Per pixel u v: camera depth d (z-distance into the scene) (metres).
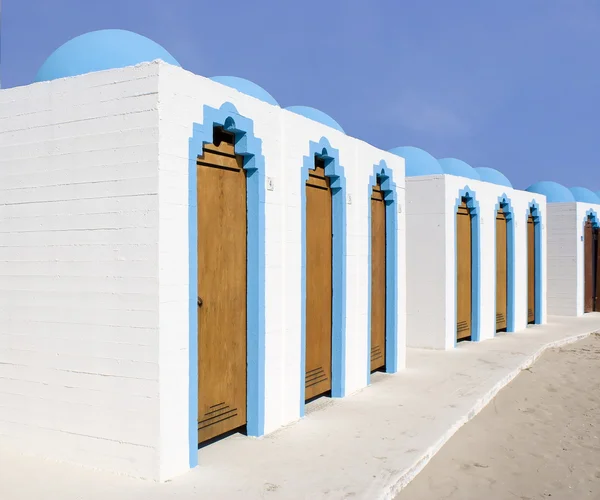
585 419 8.65
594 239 20.52
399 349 10.55
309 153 7.70
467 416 7.92
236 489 5.16
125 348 5.41
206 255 6.19
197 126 5.65
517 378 10.62
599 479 6.47
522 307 16.12
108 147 5.49
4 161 6.09
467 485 6.00
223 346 6.41
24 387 5.97
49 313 5.82
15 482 5.23
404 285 10.81
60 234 5.76
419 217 12.93
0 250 6.12
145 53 6.75
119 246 5.43
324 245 8.47
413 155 14.20
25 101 5.97
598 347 14.07
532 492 6.05
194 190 5.61
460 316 13.48
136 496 4.95
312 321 8.16
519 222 15.99
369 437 6.77
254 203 6.67
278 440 6.58
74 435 5.69
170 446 5.37
